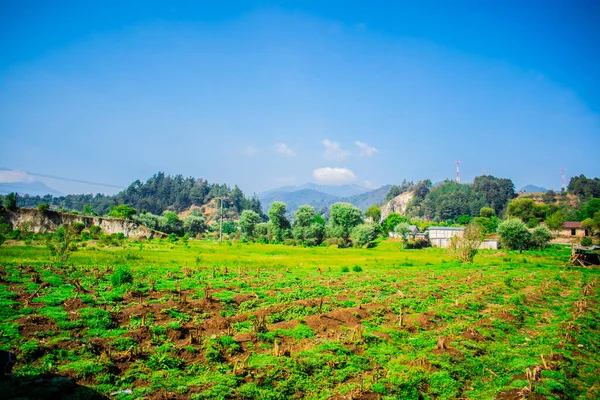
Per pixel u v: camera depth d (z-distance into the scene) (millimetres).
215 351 19391
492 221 171125
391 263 70812
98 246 74000
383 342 23688
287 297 33625
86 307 25891
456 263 73750
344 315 27906
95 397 14992
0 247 58750
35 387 14922
